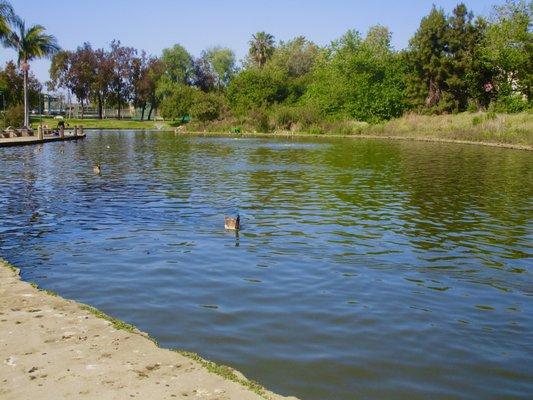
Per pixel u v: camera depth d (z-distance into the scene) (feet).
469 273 35.60
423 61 237.86
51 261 37.40
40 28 214.69
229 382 19.67
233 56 417.69
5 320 24.99
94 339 23.11
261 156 127.75
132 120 393.29
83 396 18.21
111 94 386.11
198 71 401.70
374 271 35.65
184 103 337.93
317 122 258.57
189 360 21.47
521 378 21.93
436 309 29.17
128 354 21.74
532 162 110.22
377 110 246.06
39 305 27.14
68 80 378.73
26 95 215.31
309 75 328.49
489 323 27.45
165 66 385.50
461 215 54.54
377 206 59.36
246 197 65.05
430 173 91.15
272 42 392.88
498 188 73.41
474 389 20.97
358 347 24.32
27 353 21.56
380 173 91.20
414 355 23.67
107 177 84.89
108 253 39.42
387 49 319.47
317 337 25.27
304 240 43.50
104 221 50.65
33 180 80.38
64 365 20.57
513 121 178.60
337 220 51.60
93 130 309.42
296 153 137.08
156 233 45.73
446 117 218.59
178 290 31.53
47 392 18.48
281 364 22.54
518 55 200.23
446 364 22.93
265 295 30.81
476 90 222.69
